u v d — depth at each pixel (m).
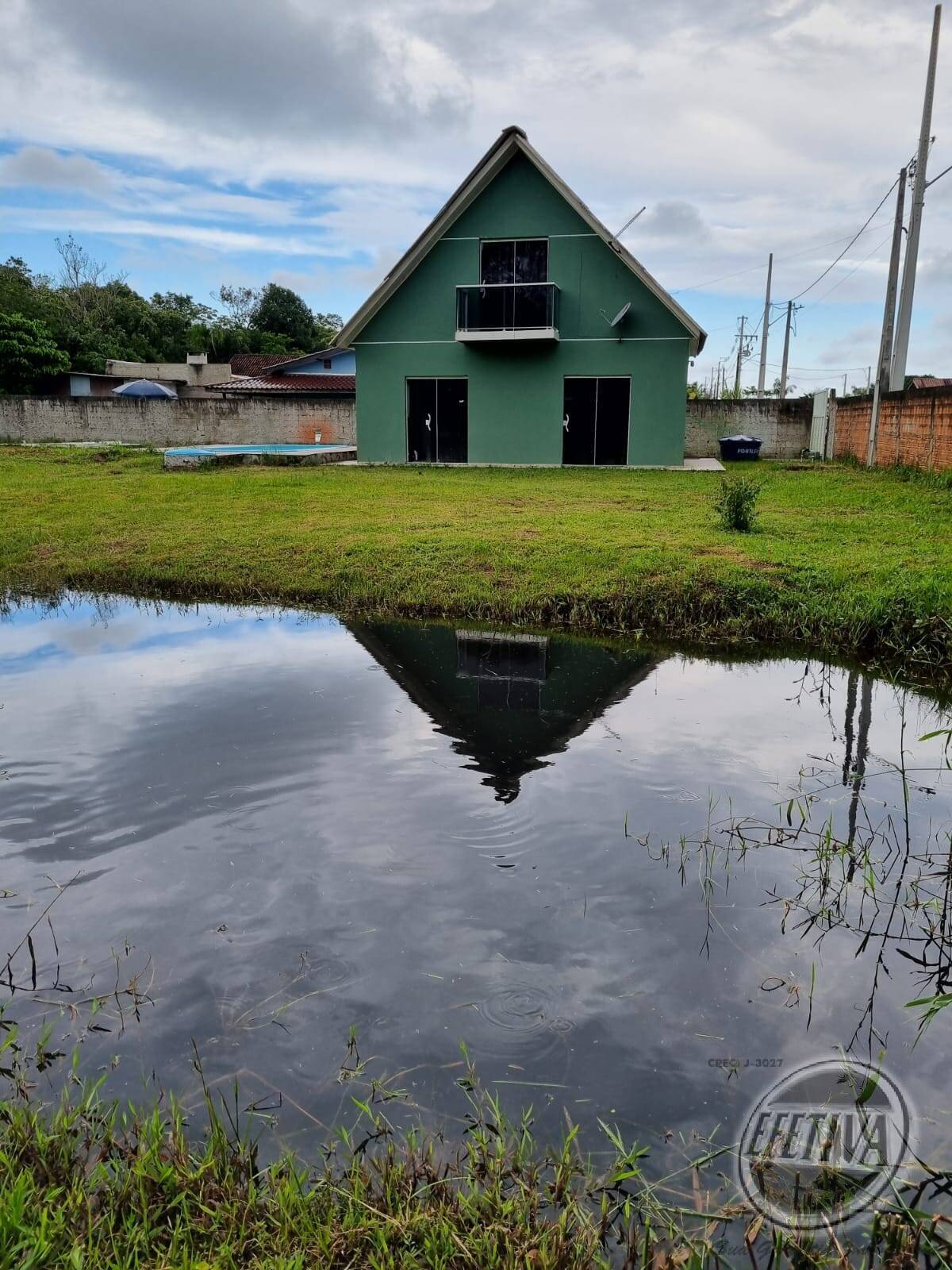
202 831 3.19
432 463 18.39
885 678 5.34
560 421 17.83
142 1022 2.20
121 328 49.31
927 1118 1.92
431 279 17.59
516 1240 1.61
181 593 7.78
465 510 10.66
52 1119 1.87
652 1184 1.75
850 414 18.73
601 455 17.88
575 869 2.96
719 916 2.70
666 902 2.78
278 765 3.81
